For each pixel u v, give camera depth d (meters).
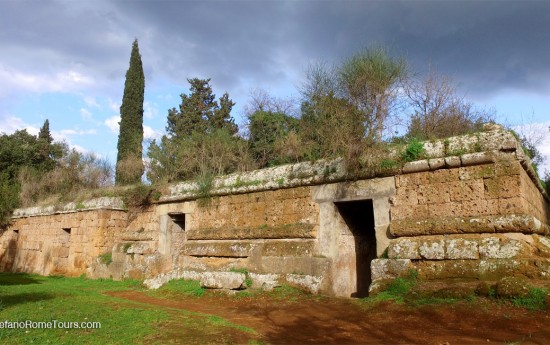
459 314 7.32
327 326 7.73
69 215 20.92
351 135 11.59
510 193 8.98
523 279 7.57
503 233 8.84
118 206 19.12
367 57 12.64
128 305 9.81
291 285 11.55
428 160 10.09
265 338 6.93
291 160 15.30
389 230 10.38
